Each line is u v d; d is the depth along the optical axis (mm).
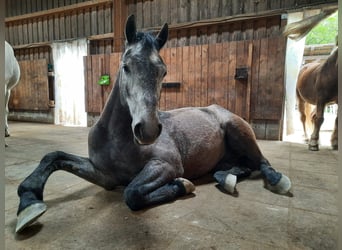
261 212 1153
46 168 1174
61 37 5586
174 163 1347
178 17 4375
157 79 1049
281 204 1256
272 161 2238
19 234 924
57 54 5504
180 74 4102
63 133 4039
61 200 1282
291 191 1453
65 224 1009
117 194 1383
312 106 3764
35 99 5883
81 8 5199
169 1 4414
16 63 3365
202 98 3979
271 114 3537
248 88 3604
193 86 4023
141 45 1078
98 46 5191
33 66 5773
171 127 1499
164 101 4273
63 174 1787
